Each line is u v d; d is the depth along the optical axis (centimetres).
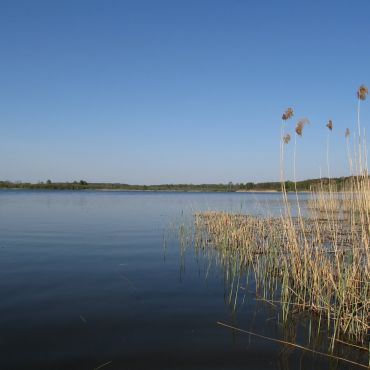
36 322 658
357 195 830
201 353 557
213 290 873
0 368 502
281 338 619
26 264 1109
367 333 647
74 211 3178
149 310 731
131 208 3622
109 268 1070
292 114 876
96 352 553
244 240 1267
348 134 823
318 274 775
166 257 1241
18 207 3588
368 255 707
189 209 3431
